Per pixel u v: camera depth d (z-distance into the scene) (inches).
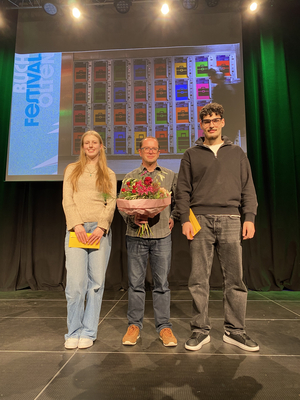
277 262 117.6
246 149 119.4
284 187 120.5
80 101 128.3
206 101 123.9
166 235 62.8
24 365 50.4
